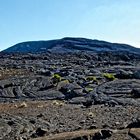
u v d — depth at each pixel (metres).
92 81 62.38
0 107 45.41
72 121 30.47
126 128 23.61
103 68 88.88
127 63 108.75
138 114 31.53
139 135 20.61
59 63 109.75
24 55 140.25
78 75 71.25
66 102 47.88
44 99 52.94
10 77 75.00
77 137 21.19
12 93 58.09
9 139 25.16
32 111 38.75
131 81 58.47
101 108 38.59
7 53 153.62
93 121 29.41
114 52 154.50
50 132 25.62
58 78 65.94
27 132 27.08
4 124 29.73
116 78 65.75
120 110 35.31
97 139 20.83
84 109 38.78
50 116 33.78
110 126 26.16
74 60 123.00
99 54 140.88
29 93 57.41
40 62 114.75
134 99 44.66
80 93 53.06
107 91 51.56
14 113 37.09
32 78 69.25
